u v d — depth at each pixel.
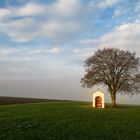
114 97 87.06
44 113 57.56
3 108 69.38
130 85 85.69
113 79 86.69
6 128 39.34
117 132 39.53
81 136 36.19
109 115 57.66
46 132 37.59
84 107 77.50
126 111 68.06
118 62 86.19
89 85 87.12
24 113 57.31
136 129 42.41
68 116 53.28
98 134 37.72
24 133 36.59
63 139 34.25
